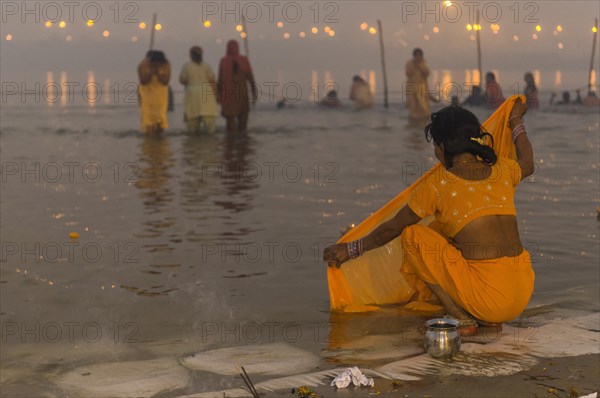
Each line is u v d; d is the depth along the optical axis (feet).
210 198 29.58
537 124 58.70
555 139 48.67
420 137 50.96
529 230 24.04
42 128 57.77
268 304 17.44
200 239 23.11
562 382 12.64
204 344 14.94
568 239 22.90
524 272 15.37
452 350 13.70
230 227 24.68
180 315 16.66
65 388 12.80
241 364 13.85
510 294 15.16
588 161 38.88
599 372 13.06
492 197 15.35
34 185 32.35
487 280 15.20
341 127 58.80
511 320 15.71
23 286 18.51
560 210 27.02
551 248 21.91
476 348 14.25
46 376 13.34
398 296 17.53
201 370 13.57
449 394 12.23
